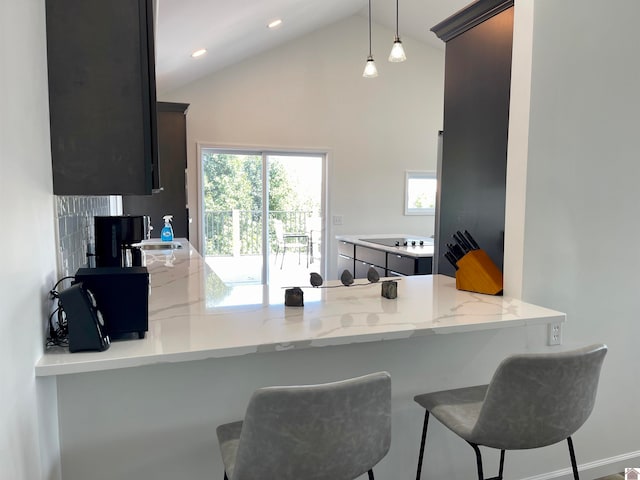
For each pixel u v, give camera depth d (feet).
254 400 3.34
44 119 4.01
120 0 4.38
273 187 18.95
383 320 5.04
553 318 5.35
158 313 5.26
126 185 4.47
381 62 19.65
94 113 4.37
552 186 6.15
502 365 4.09
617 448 7.06
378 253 14.78
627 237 6.70
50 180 4.21
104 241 6.03
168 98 17.08
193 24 11.48
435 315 5.27
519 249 6.11
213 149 17.99
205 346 4.09
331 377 5.53
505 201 6.63
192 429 4.97
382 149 19.97
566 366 4.13
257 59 17.98
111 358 3.78
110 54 4.37
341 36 18.99
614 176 6.53
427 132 20.57
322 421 3.44
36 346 3.64
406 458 5.98
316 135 18.98
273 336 4.42
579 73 6.15
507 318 5.18
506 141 6.80
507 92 6.78
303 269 19.54
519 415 4.19
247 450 3.45
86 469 4.62
